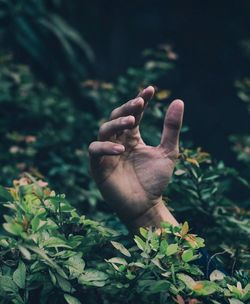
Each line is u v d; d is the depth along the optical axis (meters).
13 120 2.26
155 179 1.06
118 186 1.05
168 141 1.07
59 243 0.95
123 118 1.03
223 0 4.46
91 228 1.06
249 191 2.88
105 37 4.34
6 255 1.03
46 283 0.97
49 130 2.12
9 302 0.97
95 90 2.51
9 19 2.97
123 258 1.00
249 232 1.23
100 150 1.02
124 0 4.43
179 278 0.96
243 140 2.03
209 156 1.32
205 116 4.21
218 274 1.02
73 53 3.03
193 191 1.28
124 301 0.99
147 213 1.06
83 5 4.15
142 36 4.49
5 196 1.00
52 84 2.95
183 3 4.59
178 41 4.49
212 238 1.26
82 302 1.03
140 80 2.25
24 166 1.83
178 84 4.28
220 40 4.43
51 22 3.12
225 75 4.34
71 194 1.74
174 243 1.00
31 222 0.92
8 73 2.42
